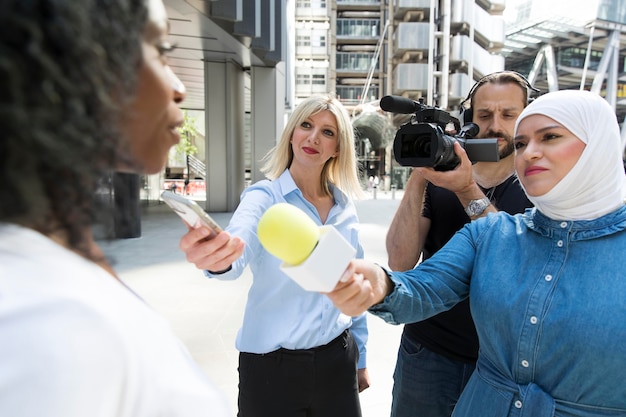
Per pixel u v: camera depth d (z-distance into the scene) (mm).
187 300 5160
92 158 461
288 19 24109
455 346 1858
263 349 1762
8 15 375
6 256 439
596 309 984
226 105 14328
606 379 972
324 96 2090
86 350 417
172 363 531
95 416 416
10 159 396
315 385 1788
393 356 3914
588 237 1063
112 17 469
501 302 1130
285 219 668
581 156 1054
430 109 1666
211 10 9992
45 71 395
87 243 531
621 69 42375
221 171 14609
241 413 1834
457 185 1601
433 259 1313
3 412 372
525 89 1904
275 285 1775
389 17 40500
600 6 32094
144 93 578
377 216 14172
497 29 33469
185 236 1095
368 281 920
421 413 1957
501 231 1266
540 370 1056
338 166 2152
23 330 396
